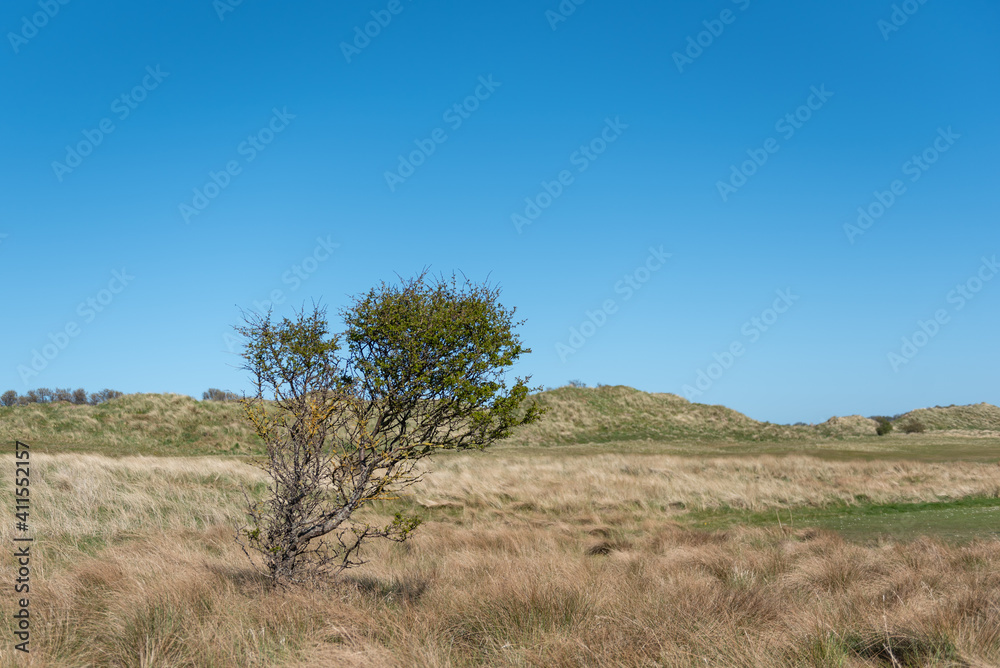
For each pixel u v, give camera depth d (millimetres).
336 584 7715
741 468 26953
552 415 49344
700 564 9781
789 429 53875
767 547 11531
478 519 16625
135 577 7008
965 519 16406
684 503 19547
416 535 13047
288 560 7648
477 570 8906
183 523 13156
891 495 20734
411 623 6008
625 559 10422
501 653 5320
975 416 67750
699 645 5125
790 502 20031
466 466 26078
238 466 20000
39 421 32625
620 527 15812
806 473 26094
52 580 6922
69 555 9141
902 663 4941
